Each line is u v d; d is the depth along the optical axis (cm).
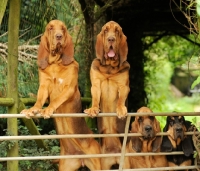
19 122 1442
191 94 3516
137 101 2055
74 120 1075
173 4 1730
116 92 1088
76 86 1077
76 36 1647
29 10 1608
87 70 1526
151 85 2173
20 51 1496
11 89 1155
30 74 1516
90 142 1089
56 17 1631
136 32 1995
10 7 1159
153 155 1045
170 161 1084
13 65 1159
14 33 1159
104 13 1589
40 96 1046
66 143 1088
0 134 1586
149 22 1972
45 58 1064
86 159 1093
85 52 1541
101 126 1105
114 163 1105
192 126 1059
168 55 2489
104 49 1080
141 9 1784
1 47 1504
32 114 967
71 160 1086
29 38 1612
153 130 1023
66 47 1066
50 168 1249
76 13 1644
